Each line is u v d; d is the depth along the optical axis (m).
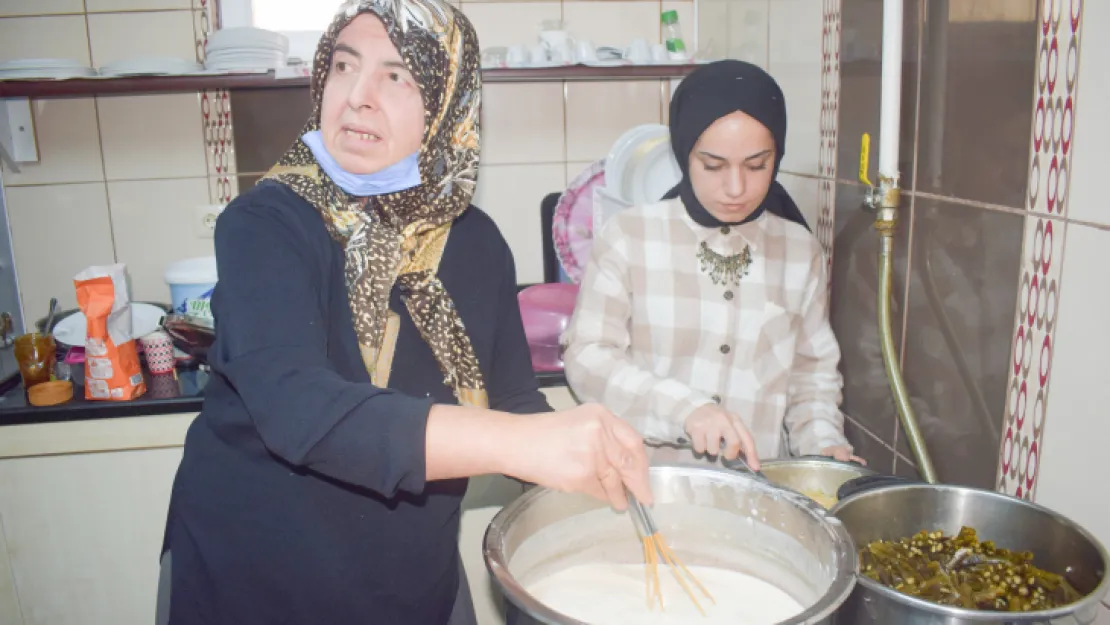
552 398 1.61
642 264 1.26
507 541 0.78
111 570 1.58
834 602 0.62
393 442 0.64
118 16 1.87
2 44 1.85
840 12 1.31
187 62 1.69
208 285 1.72
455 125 0.95
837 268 1.38
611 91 1.99
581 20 1.98
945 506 0.85
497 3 1.96
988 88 0.98
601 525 0.90
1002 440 0.98
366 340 0.88
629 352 1.29
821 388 1.27
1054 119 0.87
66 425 1.52
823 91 1.39
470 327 1.01
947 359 1.08
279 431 0.67
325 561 0.88
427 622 0.99
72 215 1.91
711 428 1.02
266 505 0.87
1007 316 0.96
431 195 0.94
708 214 1.23
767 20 1.61
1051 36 0.87
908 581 0.75
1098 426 0.83
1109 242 0.81
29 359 1.56
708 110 1.13
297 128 1.92
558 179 2.02
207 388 0.94
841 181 1.34
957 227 1.05
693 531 0.90
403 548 0.93
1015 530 0.82
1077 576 0.76
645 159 1.66
